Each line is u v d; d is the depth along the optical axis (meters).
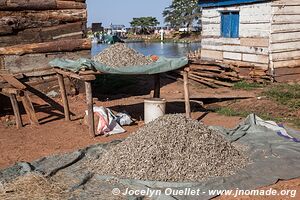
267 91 12.70
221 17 16.86
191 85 14.84
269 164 6.20
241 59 15.79
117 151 6.16
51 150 7.28
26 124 9.22
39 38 11.62
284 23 14.44
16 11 11.11
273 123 8.45
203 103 11.62
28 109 9.30
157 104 8.81
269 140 7.47
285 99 11.45
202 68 15.30
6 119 9.61
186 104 9.16
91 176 5.77
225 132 7.91
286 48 14.62
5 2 10.79
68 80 12.05
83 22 12.38
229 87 14.26
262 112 10.32
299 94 11.90
